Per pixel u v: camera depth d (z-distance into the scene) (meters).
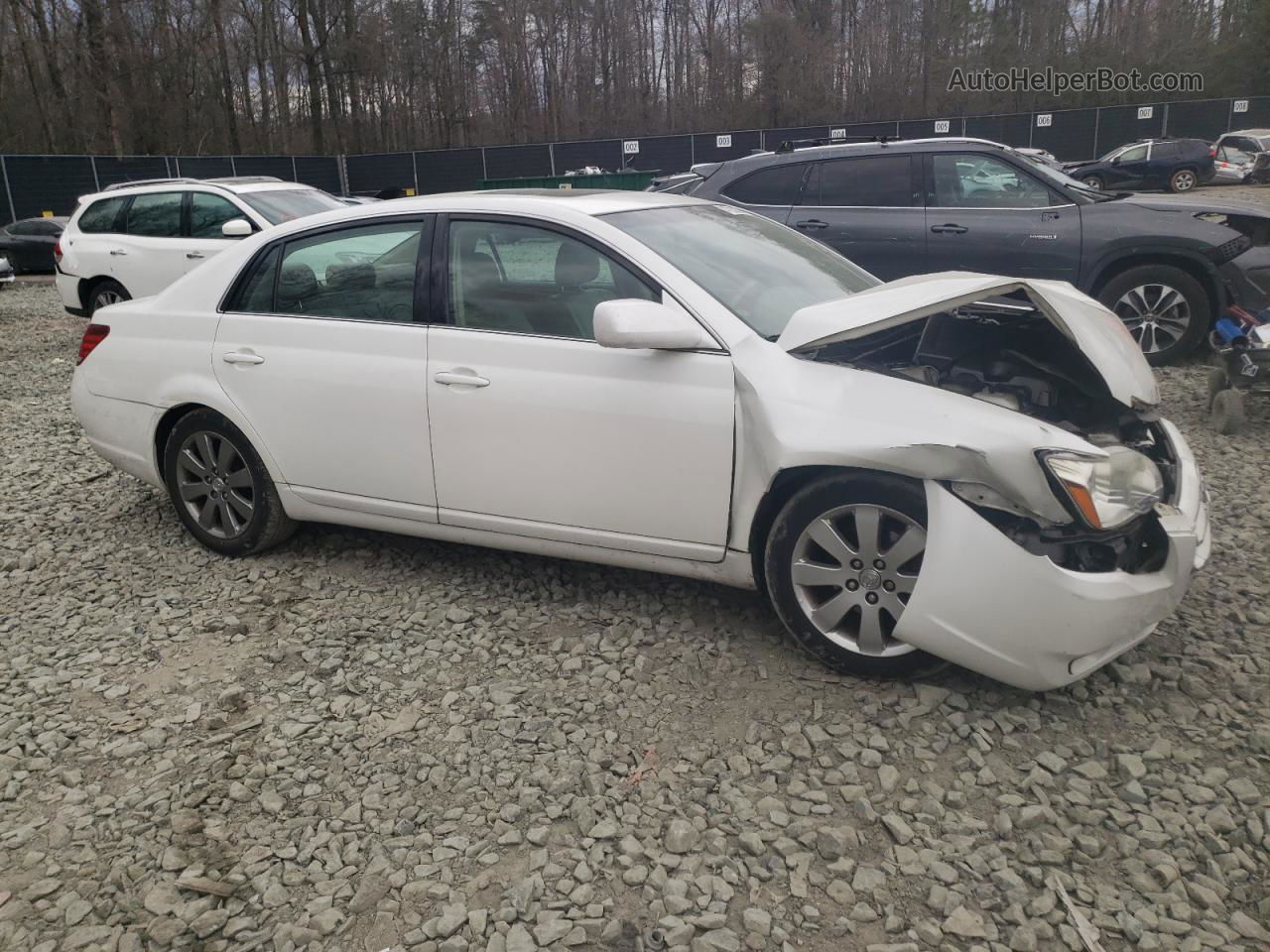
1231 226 7.55
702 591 4.20
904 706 3.28
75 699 3.56
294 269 4.37
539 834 2.75
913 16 48.31
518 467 3.84
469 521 4.05
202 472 4.70
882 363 3.78
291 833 2.82
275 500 4.55
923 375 3.45
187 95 43.56
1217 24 46.22
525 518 3.91
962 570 3.04
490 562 4.59
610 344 3.34
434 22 50.06
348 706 3.44
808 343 3.33
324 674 3.66
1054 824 2.74
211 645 3.93
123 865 2.71
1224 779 2.88
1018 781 2.91
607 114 51.25
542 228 3.84
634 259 3.67
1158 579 3.11
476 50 51.00
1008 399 3.40
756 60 50.00
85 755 3.22
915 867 2.59
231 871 2.67
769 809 2.82
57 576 4.65
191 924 2.49
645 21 51.16
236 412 4.44
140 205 10.73
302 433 4.30
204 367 4.51
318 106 45.09
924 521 3.18
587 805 2.88
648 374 3.54
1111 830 2.71
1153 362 7.82
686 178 9.18
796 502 3.36
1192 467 3.49
